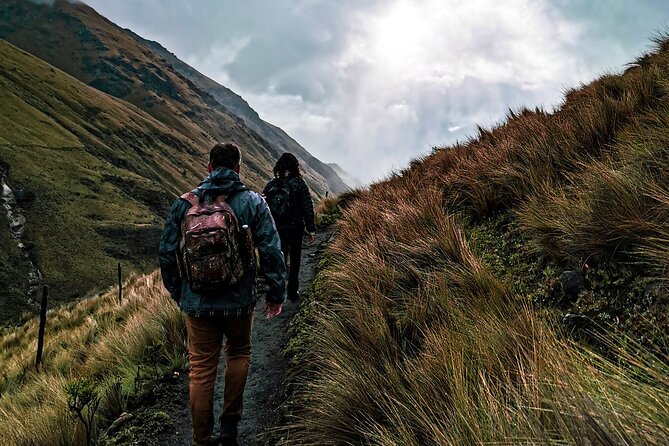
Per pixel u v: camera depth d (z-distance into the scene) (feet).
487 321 9.02
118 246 313.94
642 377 5.65
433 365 8.36
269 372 13.46
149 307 23.71
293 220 17.28
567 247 11.00
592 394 5.13
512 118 26.73
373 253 15.55
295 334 15.20
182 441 11.11
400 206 18.76
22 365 27.53
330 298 15.08
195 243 8.64
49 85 548.31
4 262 255.91
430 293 11.53
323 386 9.84
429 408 7.14
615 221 10.03
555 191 13.67
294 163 17.48
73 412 11.98
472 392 7.13
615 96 19.67
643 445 4.33
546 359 6.47
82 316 43.70
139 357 16.57
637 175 10.84
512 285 11.16
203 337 9.41
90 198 347.56
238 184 9.70
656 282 8.59
